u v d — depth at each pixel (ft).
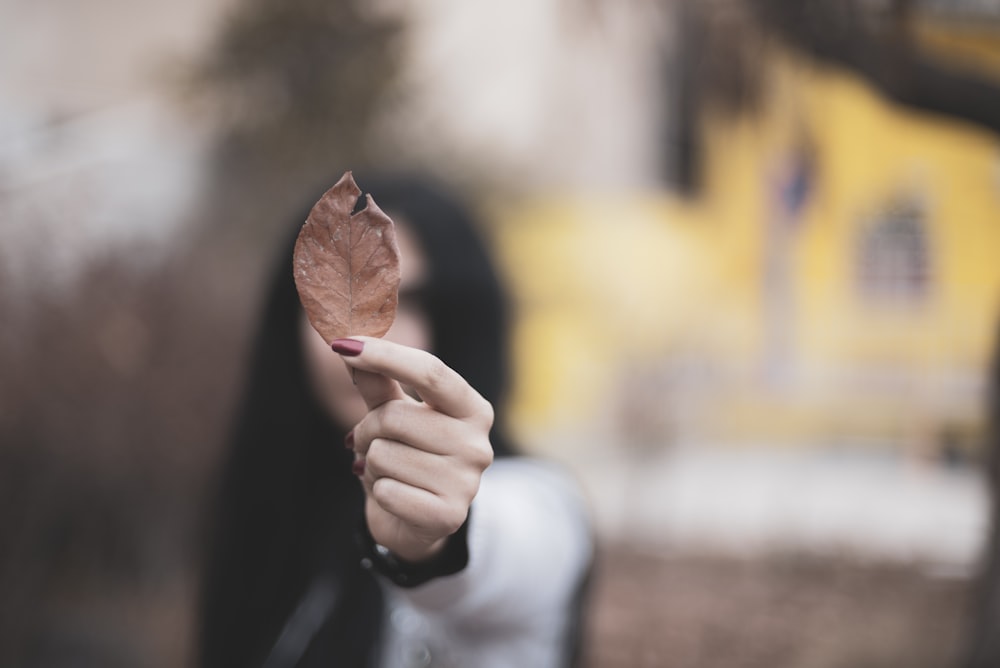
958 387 32.91
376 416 3.09
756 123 11.81
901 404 33.81
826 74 10.00
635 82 37.37
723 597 17.10
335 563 5.90
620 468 30.48
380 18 19.81
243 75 19.53
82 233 15.79
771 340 36.37
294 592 6.29
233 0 20.20
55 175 21.53
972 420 31.42
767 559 19.49
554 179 36.45
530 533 4.86
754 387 35.68
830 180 34.88
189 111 20.42
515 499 5.06
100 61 32.81
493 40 35.32
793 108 12.75
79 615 13.85
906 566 18.20
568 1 12.37
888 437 34.12
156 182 20.49
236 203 19.21
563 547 5.11
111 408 14.33
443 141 22.47
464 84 32.37
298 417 6.50
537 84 36.17
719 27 10.79
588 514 5.58
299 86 19.52
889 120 34.37
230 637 6.39
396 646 5.55
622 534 22.99
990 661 7.39
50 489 14.02
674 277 36.09
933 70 8.28
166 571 14.70
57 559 14.19
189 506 14.85
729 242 37.60
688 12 11.28
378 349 2.86
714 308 36.47
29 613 13.60
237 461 6.64
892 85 8.42
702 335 35.27
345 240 2.90
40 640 13.50
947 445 31.17
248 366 6.75
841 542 20.16
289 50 19.47
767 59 10.56
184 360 15.01
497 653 5.04
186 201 19.93
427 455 3.05
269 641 6.26
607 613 16.52
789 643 14.57
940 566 18.03
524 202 27.78
